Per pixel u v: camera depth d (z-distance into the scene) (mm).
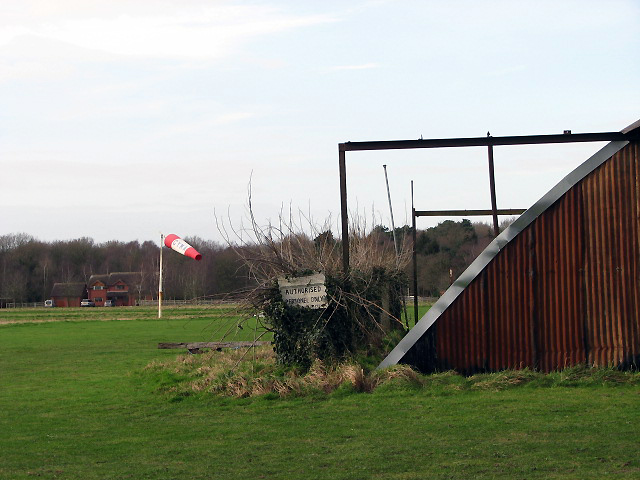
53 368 20641
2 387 16703
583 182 14211
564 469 8039
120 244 144375
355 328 15922
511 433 9867
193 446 9984
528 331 14164
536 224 14258
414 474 8062
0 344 29672
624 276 14000
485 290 14258
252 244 15664
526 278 14219
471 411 11430
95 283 121438
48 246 139375
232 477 8266
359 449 9344
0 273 124812
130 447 10078
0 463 9312
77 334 35469
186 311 60531
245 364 16375
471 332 14219
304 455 9164
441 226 62500
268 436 10367
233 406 12945
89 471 8805
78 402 14172
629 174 14102
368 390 13445
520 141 14625
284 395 13258
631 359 13867
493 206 16438
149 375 17422
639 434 9562
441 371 14195
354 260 17375
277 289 15289
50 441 10617
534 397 12398
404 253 22312
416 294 24312
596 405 11531
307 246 15992
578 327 14086
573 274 14141
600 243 14094
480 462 8461
